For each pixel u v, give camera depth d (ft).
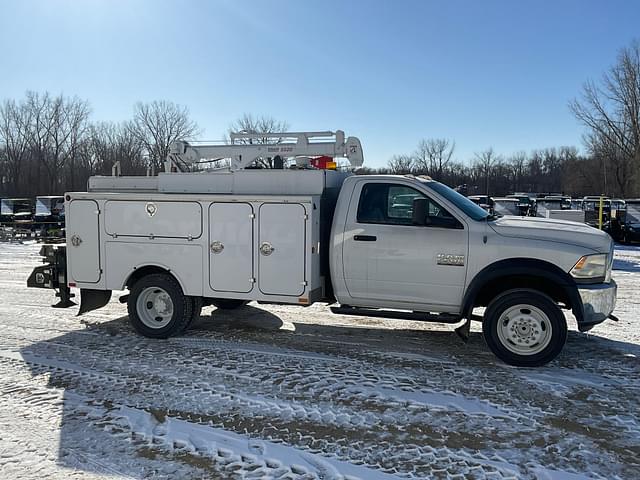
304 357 20.75
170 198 22.82
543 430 14.51
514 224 20.31
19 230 88.28
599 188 218.18
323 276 22.52
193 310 23.80
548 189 308.19
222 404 16.25
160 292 23.61
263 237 21.79
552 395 16.90
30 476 12.12
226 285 22.45
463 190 32.14
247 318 27.55
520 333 19.51
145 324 23.59
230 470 12.44
